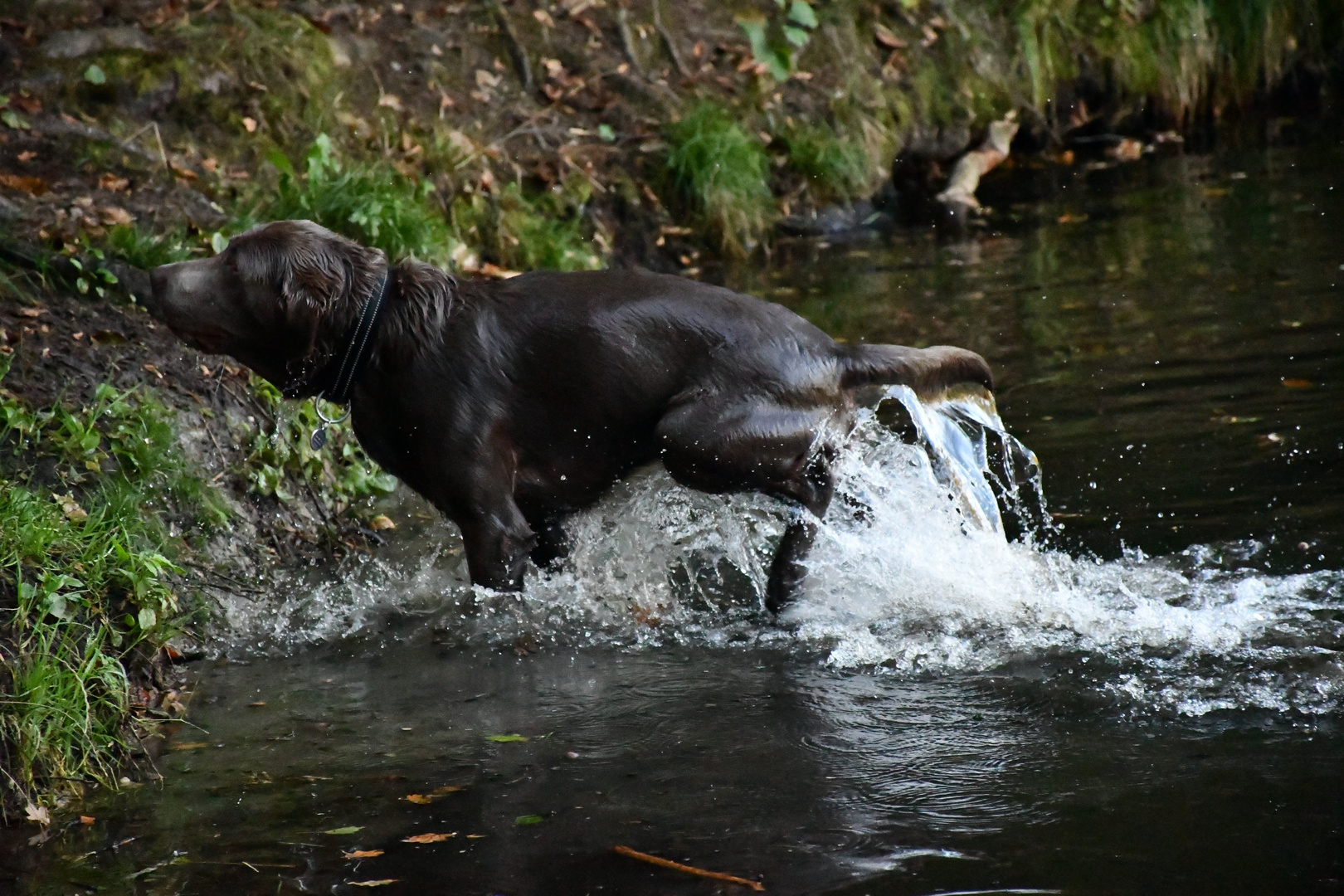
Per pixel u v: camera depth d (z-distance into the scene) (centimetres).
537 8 2066
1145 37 2414
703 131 1961
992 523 963
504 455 893
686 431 870
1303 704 734
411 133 1739
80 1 1614
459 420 877
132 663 844
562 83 1991
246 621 955
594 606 960
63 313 1134
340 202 1440
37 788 718
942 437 962
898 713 768
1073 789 662
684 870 611
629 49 2070
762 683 826
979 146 2256
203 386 1126
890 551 955
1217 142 2339
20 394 1016
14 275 1145
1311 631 823
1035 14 2373
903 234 1969
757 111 2086
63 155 1394
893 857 610
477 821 670
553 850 636
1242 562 926
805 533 927
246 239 884
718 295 895
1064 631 859
